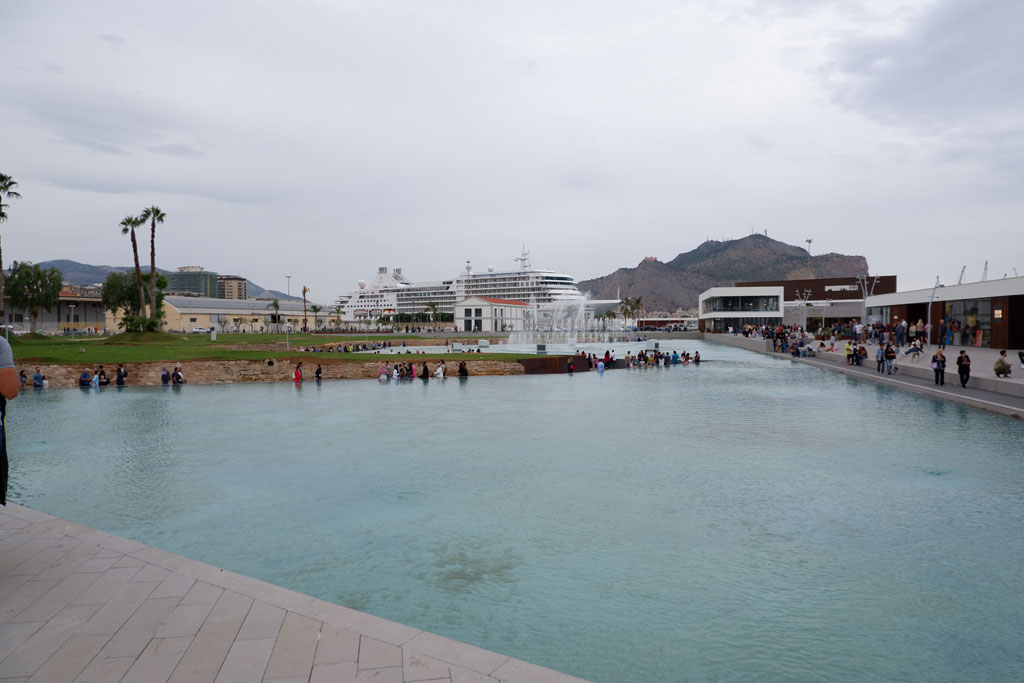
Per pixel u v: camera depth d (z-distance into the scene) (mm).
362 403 25344
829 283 118125
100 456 15039
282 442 16797
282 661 3820
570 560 8508
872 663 5871
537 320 161500
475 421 20469
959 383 25438
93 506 10945
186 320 125250
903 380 28531
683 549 8898
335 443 16656
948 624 6633
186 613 4512
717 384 32688
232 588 4973
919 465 13742
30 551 5766
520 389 30953
